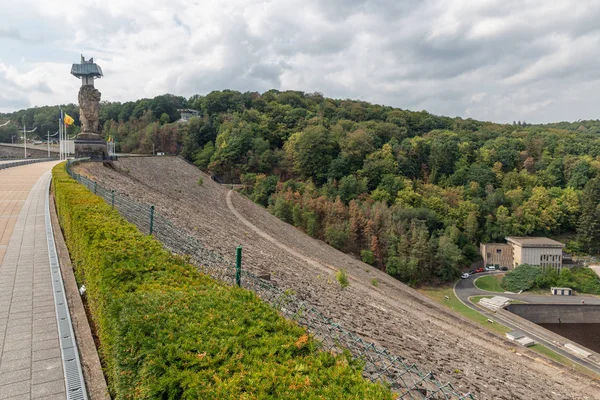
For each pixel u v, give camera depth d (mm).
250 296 4848
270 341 3627
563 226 76062
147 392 3066
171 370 3084
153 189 35531
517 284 55625
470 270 63781
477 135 107188
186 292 4668
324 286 16031
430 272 56344
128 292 4648
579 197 75062
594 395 11578
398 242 56094
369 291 20000
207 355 3311
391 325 12133
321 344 4273
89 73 41250
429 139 94625
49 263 9578
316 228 58062
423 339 11578
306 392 2881
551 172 85312
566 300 51844
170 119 111312
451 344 12336
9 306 7023
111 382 4539
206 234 19078
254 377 3000
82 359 5309
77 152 38938
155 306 4133
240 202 54406
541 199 74438
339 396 2857
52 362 5254
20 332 6047
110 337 4410
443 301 48531
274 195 68375
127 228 7512
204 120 95750
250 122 95438
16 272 8906
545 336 34406
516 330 36656
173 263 5895
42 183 25062
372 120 111438
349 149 80750
